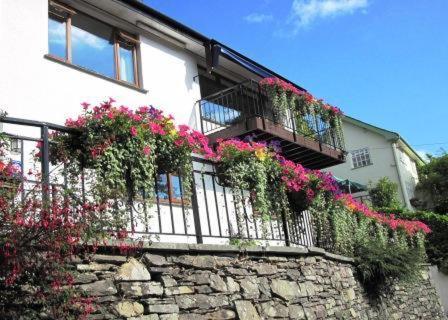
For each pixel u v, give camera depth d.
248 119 11.46
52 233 3.55
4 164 3.81
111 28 10.37
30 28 8.45
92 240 4.07
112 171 4.92
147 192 5.29
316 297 7.41
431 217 19.11
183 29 11.18
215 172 6.71
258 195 6.85
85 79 9.22
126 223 4.54
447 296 17.03
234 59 12.30
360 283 9.89
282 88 12.36
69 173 4.77
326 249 9.28
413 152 30.91
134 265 4.71
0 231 3.38
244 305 5.77
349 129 29.19
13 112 7.86
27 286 3.65
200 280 5.34
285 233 7.56
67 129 4.89
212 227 8.15
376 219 12.95
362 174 28.25
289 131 12.45
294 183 7.67
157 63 11.02
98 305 4.26
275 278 6.57
